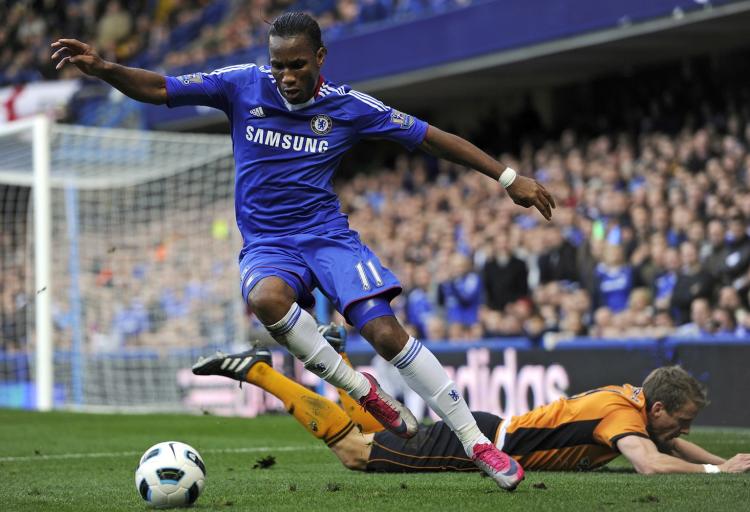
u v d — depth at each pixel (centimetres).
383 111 1694
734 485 1681
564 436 1931
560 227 4641
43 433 3338
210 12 7450
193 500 1587
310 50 1639
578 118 5866
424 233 5438
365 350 4231
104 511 1577
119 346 5109
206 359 1897
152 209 5356
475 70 5616
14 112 7219
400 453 1986
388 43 5834
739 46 5175
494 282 4503
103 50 8056
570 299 4003
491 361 3981
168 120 6888
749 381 3322
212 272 5141
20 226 5806
